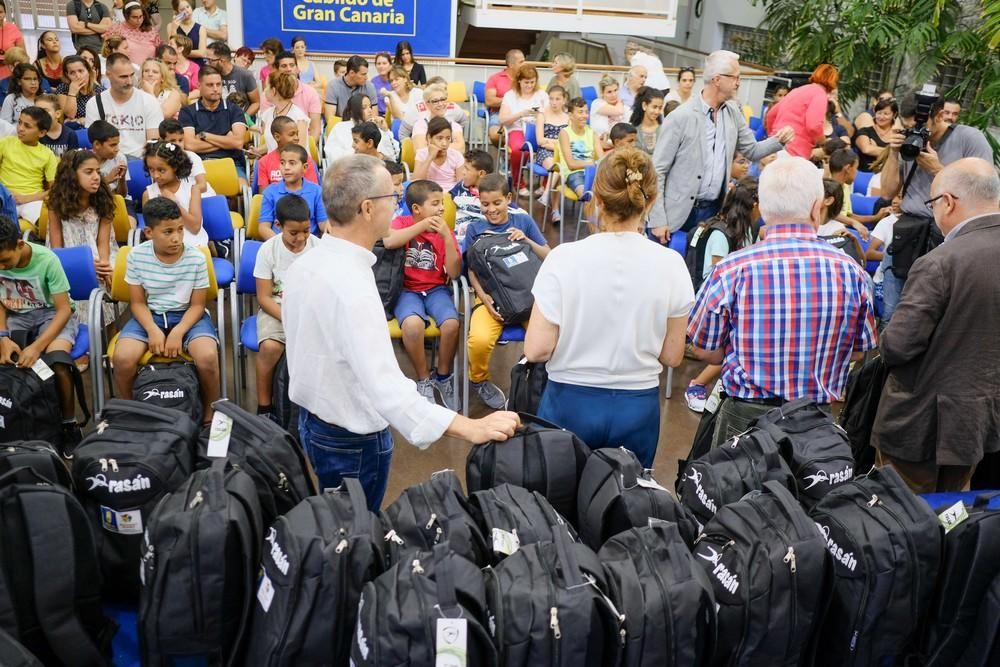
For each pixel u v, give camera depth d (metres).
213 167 5.12
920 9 7.42
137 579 2.01
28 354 3.16
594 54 11.93
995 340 2.39
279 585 1.65
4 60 6.87
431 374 4.04
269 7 8.71
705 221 4.23
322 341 1.99
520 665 1.58
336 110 7.26
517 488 1.96
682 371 4.47
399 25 8.98
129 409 2.10
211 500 1.75
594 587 1.63
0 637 1.55
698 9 11.84
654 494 1.97
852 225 4.85
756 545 1.78
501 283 3.71
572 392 2.21
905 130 4.05
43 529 1.73
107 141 4.59
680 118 4.15
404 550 1.76
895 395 2.54
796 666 1.82
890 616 1.87
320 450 2.13
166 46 7.41
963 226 2.41
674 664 1.64
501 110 7.16
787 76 8.34
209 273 3.53
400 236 3.74
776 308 2.28
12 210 3.99
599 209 2.12
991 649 1.85
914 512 1.90
